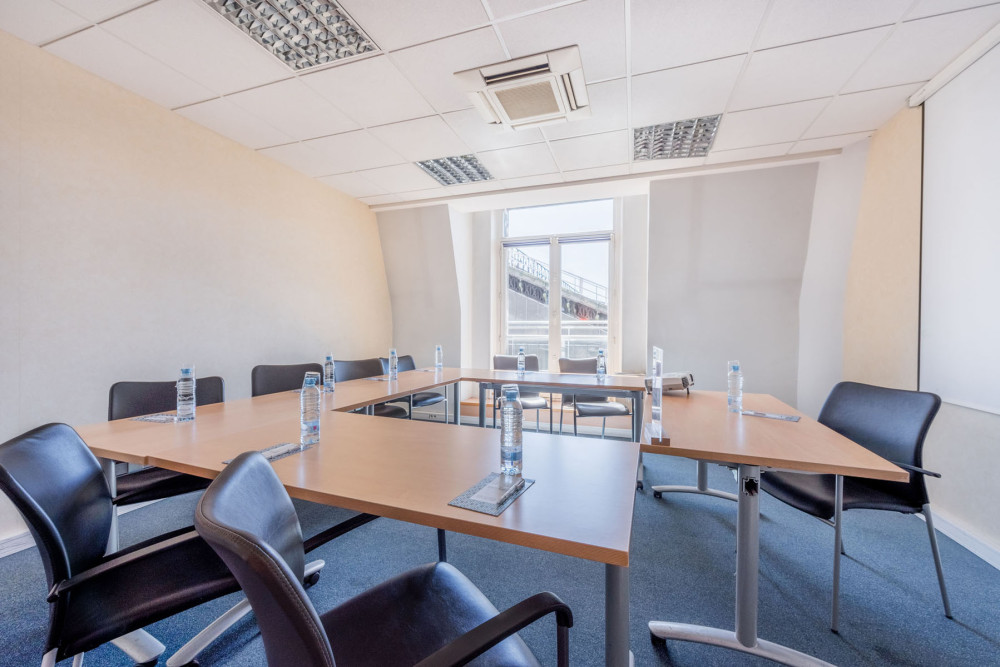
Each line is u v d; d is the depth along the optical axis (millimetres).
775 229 3627
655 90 2420
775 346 3832
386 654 844
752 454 1311
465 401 5043
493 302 5211
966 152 2141
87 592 1012
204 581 1063
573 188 4078
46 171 2158
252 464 876
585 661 1390
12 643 1441
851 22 1874
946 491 2246
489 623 661
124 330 2496
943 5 1770
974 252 2092
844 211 3248
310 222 3895
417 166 3623
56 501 986
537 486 1074
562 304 5004
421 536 2240
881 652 1419
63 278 2232
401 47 2070
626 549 755
